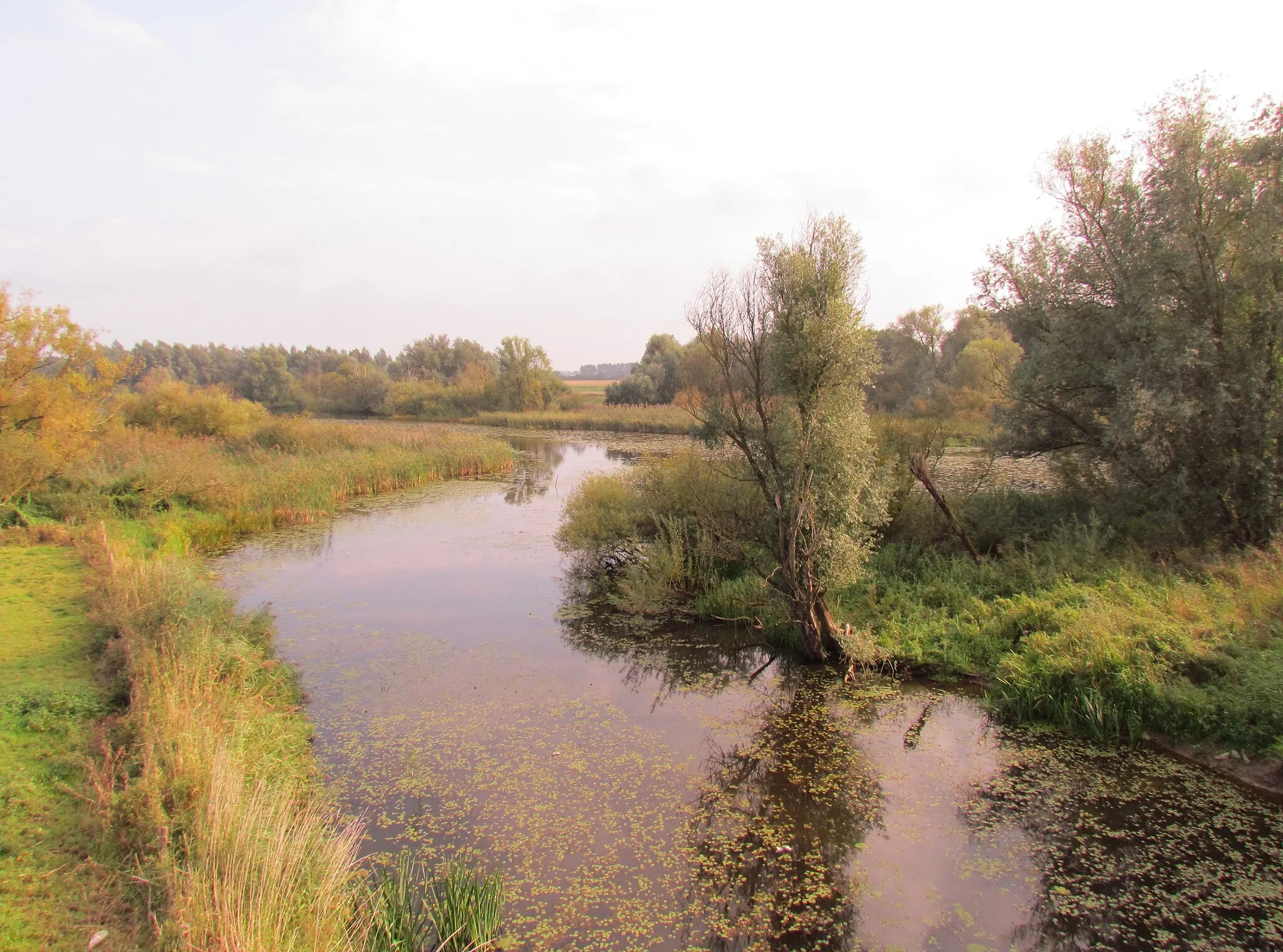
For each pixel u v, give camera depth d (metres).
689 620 11.02
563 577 13.70
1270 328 9.44
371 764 6.83
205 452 23.23
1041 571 9.64
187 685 6.42
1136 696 6.77
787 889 5.04
